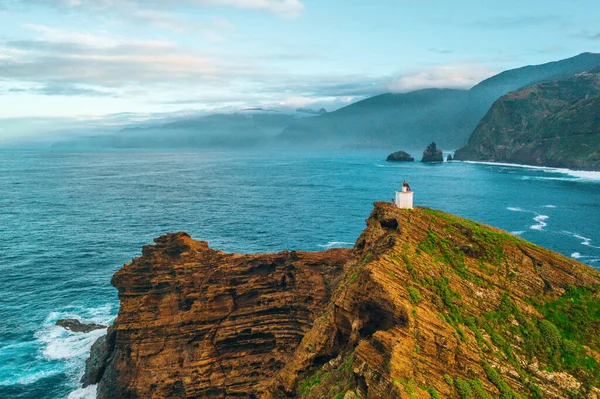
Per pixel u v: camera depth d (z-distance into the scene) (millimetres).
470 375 34781
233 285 61031
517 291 41656
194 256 64562
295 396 43812
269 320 59500
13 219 158750
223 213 173250
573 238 135750
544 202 199625
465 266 42688
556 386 35969
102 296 90875
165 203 197750
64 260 111750
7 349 72000
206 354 57312
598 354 37594
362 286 40094
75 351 71750
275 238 133625
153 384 56562
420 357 33938
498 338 37719
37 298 89562
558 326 39469
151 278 63906
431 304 38281
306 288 59625
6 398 61219
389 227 48688
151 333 59438
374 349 35062
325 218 164250
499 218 164875
